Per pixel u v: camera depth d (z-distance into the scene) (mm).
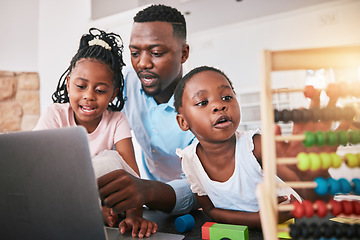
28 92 2246
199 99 813
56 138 495
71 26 2045
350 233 575
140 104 1393
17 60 2350
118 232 802
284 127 3449
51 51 2166
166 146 1412
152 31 1240
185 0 3738
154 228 804
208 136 813
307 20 4215
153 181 916
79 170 495
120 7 2139
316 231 583
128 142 1164
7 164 551
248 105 4402
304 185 607
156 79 1282
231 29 4715
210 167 888
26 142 521
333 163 600
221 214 882
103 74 1076
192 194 1047
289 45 4340
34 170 527
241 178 850
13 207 573
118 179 763
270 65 546
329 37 4098
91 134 1142
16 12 2373
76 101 1068
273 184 541
